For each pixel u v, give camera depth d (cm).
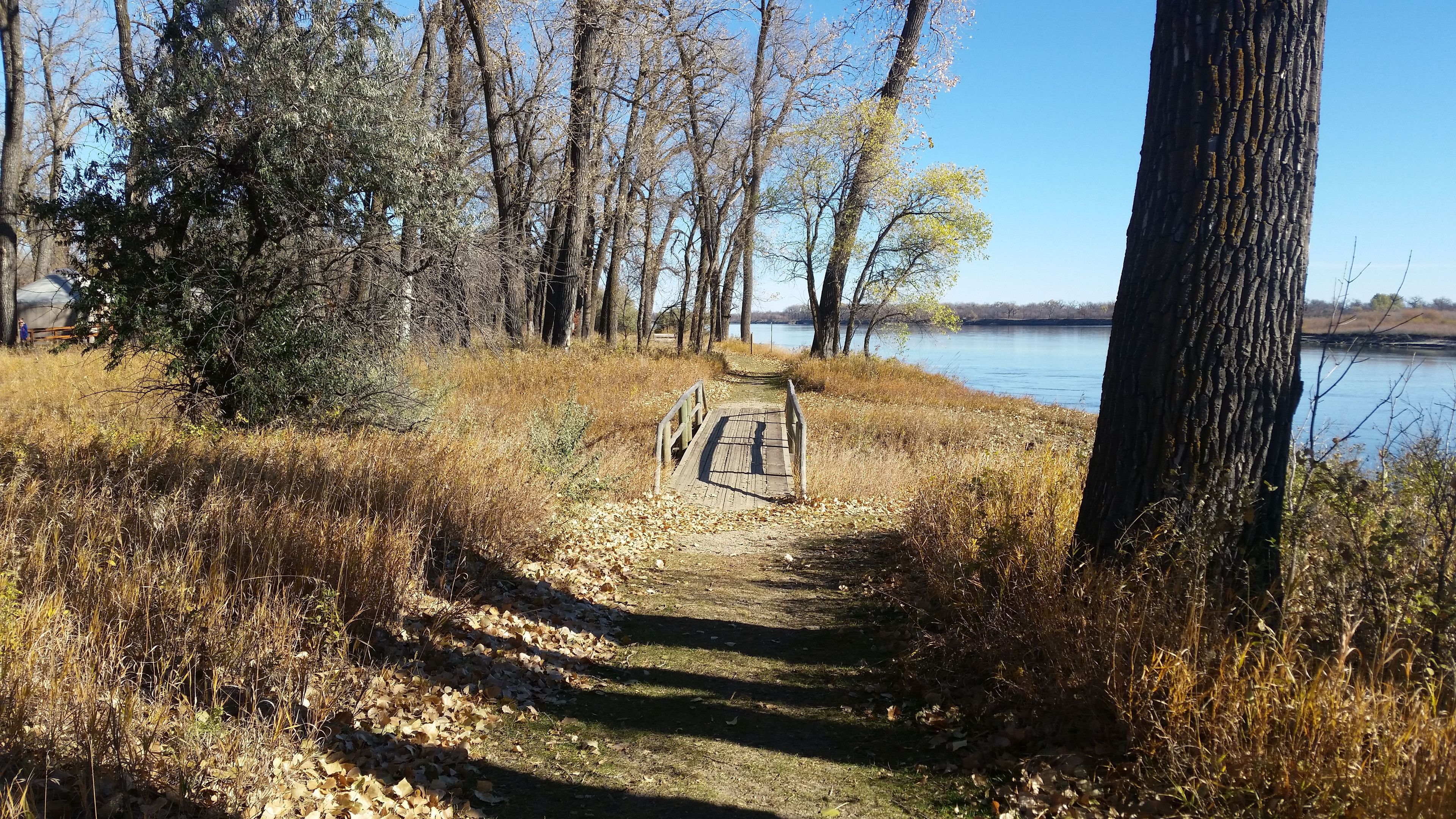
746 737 418
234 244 1005
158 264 970
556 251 2483
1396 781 270
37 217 949
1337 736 291
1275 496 406
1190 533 390
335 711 386
